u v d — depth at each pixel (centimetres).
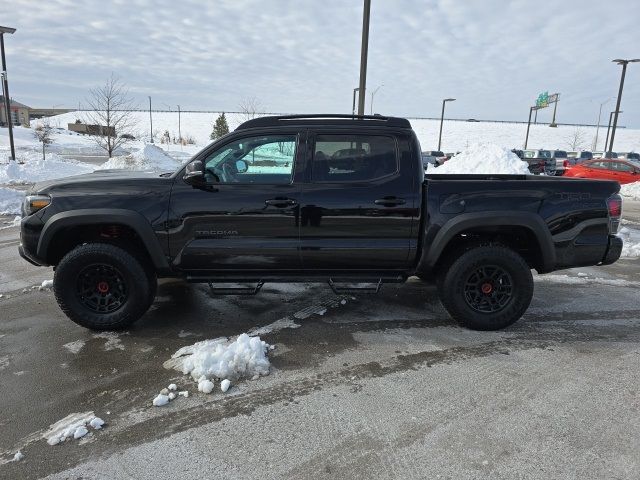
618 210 430
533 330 445
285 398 322
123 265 412
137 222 404
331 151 420
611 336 433
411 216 418
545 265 430
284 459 260
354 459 261
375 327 447
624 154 3991
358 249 420
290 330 438
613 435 282
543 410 309
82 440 277
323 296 537
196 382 342
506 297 435
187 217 408
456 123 13662
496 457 262
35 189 423
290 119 432
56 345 404
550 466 254
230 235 413
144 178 416
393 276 439
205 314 478
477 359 382
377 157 420
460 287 430
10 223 1005
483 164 1580
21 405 312
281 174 419
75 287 417
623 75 2605
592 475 247
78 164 2653
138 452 266
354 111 2712
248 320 462
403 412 306
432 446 271
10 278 594
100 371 358
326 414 303
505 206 415
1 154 3600
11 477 246
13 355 385
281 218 412
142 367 365
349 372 359
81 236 435
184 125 12212
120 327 429
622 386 341
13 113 7881
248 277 430
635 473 249
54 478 246
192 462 258
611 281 612
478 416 301
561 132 11650
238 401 319
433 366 369
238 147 420
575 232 423
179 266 420
